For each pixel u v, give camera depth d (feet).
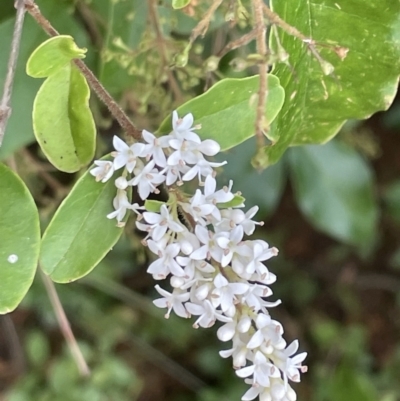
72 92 0.42
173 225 0.40
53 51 0.40
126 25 0.55
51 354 1.14
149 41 0.53
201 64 0.58
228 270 0.42
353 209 0.85
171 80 0.56
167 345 1.20
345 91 0.49
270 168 0.80
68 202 0.41
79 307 1.07
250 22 0.48
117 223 0.42
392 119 1.09
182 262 0.40
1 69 0.51
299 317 1.22
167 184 0.41
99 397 1.04
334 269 1.25
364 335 1.18
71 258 0.42
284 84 0.45
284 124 0.46
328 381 1.09
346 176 0.84
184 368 1.20
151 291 1.14
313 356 1.19
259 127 0.39
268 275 0.41
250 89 0.41
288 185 1.21
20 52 0.51
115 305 1.11
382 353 1.24
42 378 1.07
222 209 0.42
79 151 0.44
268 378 0.43
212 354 1.15
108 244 0.43
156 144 0.40
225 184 0.70
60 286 1.03
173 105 0.57
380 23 0.46
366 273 1.26
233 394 1.13
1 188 0.41
